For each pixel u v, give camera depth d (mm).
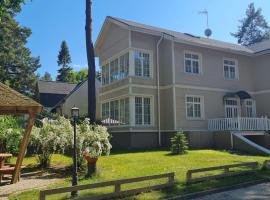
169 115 25484
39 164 16172
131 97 24672
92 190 10414
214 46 27516
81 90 40219
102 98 29484
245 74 30125
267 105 29391
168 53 26078
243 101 29328
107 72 29125
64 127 14570
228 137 23703
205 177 12125
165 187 10812
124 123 25531
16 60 44688
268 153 20438
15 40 44344
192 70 26672
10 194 10188
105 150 13539
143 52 25781
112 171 13883
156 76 26047
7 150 18188
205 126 26547
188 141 23641
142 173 13367
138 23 28578
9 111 12477
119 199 9398
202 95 26781
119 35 27141
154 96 25750
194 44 26500
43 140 14844
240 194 10570
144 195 9883
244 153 21438
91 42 16125
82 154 13375
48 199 9336
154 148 23500
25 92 47594
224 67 28875
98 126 13828
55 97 48094
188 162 16219
